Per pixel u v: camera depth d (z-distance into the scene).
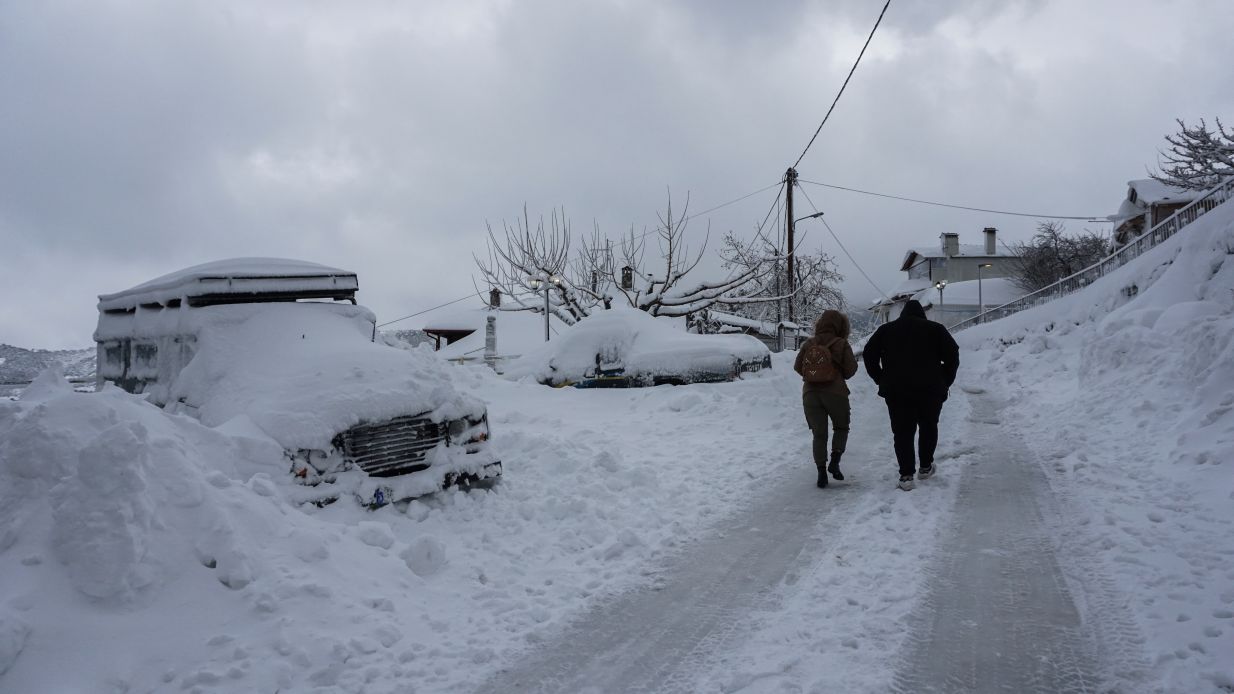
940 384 6.25
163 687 3.15
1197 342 7.57
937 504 5.73
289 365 5.87
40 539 3.56
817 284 43.72
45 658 3.13
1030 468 6.72
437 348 40.97
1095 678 3.07
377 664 3.44
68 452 3.86
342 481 5.24
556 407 11.27
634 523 5.61
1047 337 17.33
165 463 4.08
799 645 3.52
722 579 4.48
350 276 7.32
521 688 3.27
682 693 3.16
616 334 12.80
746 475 7.06
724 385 11.59
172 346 6.62
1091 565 4.26
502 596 4.33
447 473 5.62
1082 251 47.25
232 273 6.67
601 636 3.78
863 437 8.96
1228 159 24.28
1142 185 36.12
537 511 5.76
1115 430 7.47
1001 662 3.25
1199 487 5.30
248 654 3.37
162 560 3.70
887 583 4.22
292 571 3.93
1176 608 3.54
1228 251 13.47
